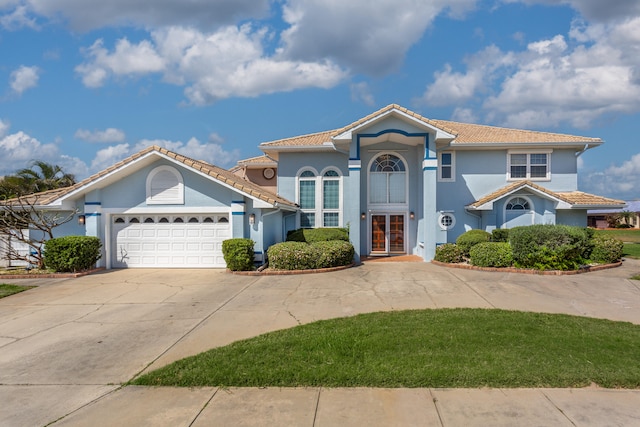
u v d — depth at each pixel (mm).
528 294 9727
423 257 16188
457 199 18062
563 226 13719
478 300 9203
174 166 14477
